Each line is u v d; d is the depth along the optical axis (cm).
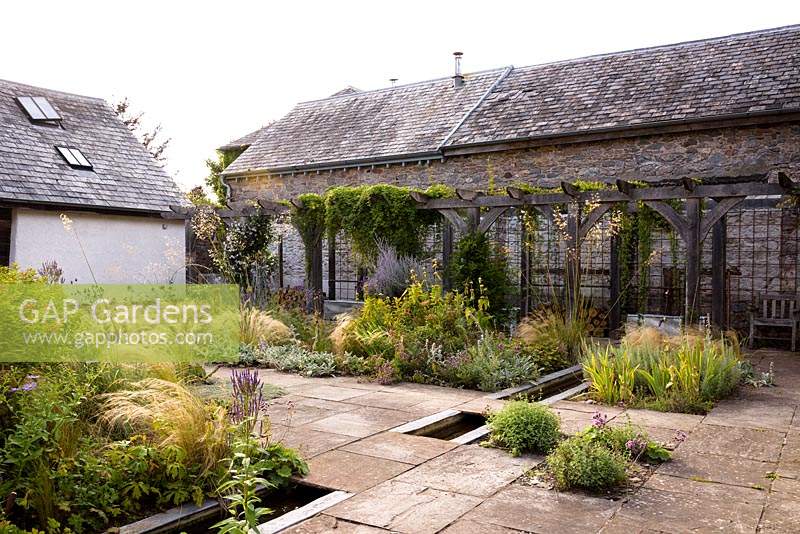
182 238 1758
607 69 1554
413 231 1241
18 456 373
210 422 444
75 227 1538
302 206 1358
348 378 823
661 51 1533
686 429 575
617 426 562
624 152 1339
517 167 1459
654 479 448
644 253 1227
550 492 423
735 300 1252
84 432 455
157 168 1786
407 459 489
